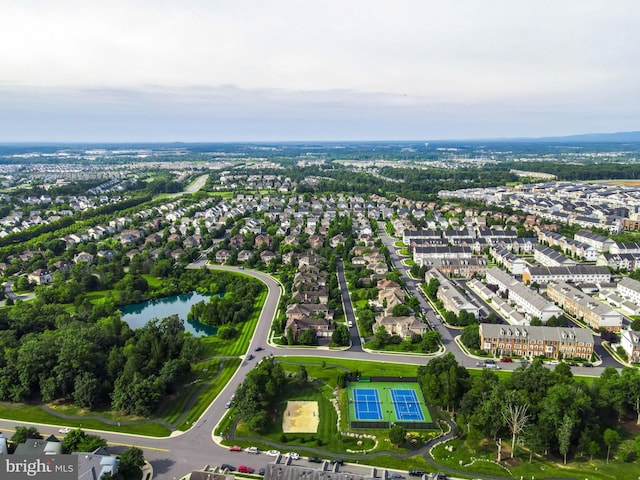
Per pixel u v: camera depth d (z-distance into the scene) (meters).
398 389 190.38
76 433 149.12
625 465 146.75
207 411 175.12
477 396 162.88
